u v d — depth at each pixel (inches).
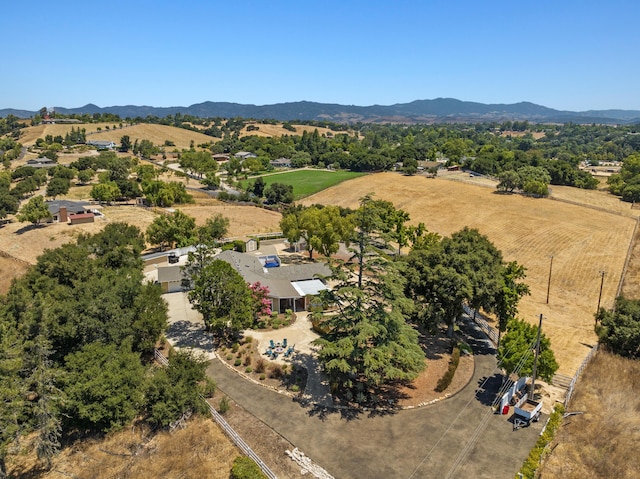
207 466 1127.6
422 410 1370.6
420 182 5821.9
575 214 4242.1
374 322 1396.4
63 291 1632.6
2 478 1116.5
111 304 1508.4
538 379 1573.6
